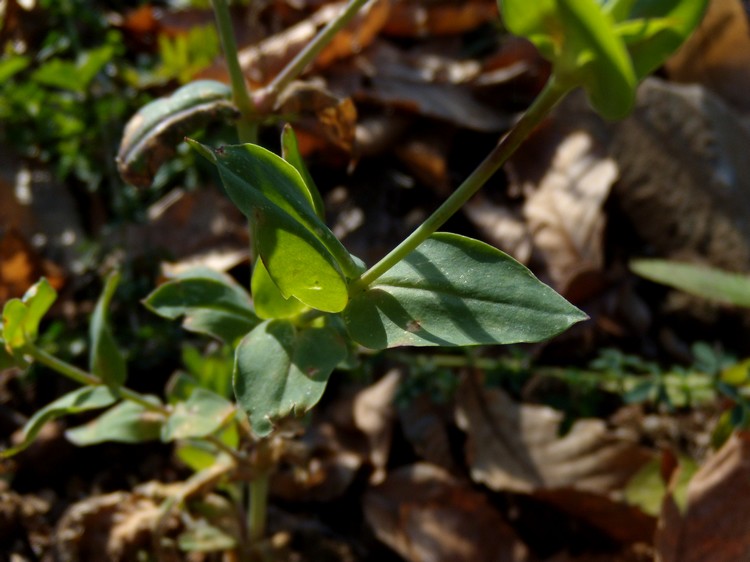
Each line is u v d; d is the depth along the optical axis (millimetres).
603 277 427
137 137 264
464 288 220
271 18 529
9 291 426
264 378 233
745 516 306
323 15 489
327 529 354
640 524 335
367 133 456
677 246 456
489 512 344
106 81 477
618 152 468
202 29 467
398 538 344
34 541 339
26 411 382
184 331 399
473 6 524
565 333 412
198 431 271
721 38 513
